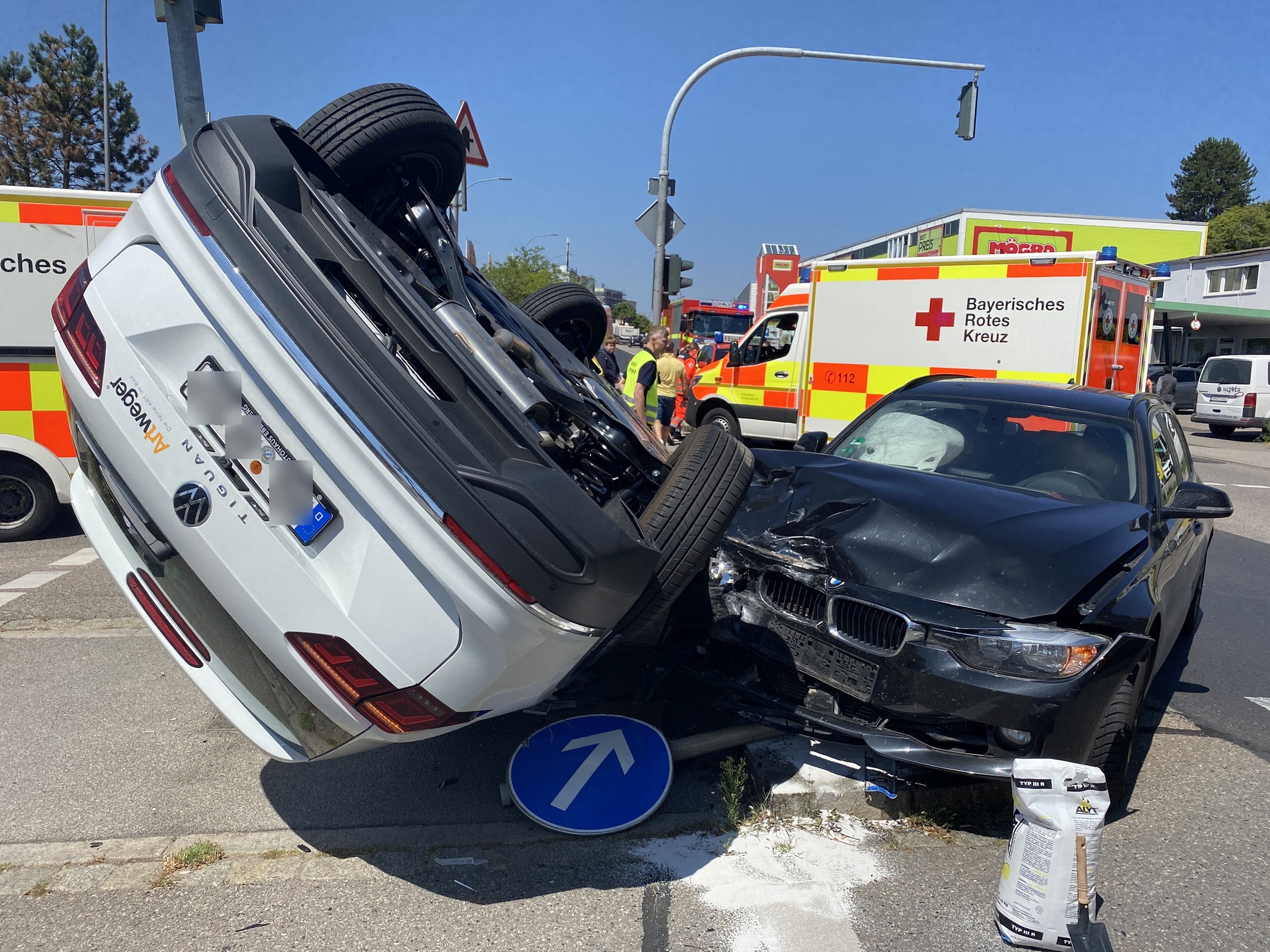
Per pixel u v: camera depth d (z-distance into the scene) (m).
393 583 2.46
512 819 3.33
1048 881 2.67
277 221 2.55
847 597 3.44
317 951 2.59
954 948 2.72
